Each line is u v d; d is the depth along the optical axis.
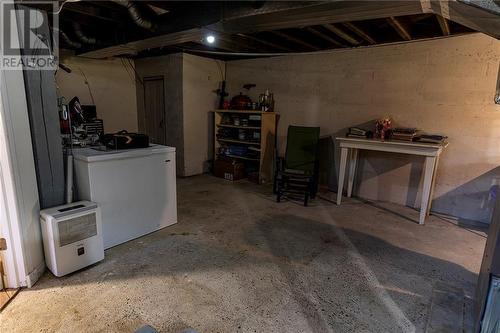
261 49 4.48
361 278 2.20
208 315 1.78
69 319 1.71
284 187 4.40
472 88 3.28
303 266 2.36
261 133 4.74
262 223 3.24
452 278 2.22
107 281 2.09
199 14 2.50
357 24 3.13
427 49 3.50
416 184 3.81
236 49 4.52
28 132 2.02
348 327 1.71
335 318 1.78
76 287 2.01
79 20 3.18
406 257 2.53
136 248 2.60
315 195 4.30
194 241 2.76
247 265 2.36
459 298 1.98
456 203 3.52
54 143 2.27
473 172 3.38
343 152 3.73
